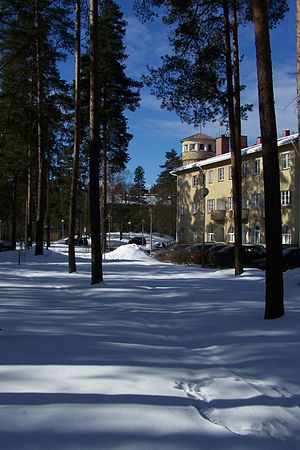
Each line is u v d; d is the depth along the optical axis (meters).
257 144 46.34
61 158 43.97
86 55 31.23
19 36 23.83
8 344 6.45
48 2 22.52
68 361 5.64
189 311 10.36
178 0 17.44
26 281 16.72
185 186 56.91
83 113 31.91
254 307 10.72
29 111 28.69
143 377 5.18
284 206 39.81
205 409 4.38
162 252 32.19
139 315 9.80
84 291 13.87
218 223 49.84
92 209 15.70
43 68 27.80
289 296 12.23
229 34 18.52
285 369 5.76
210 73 18.69
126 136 36.47
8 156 33.75
